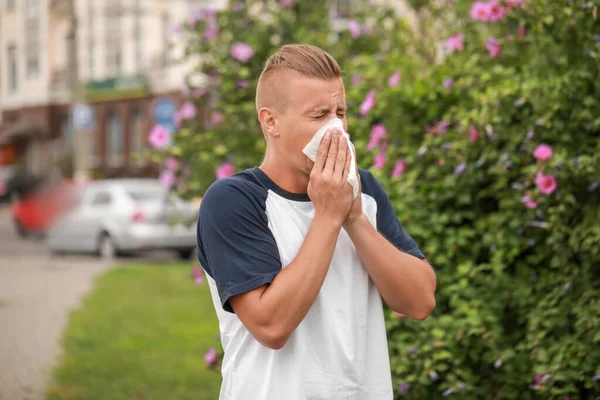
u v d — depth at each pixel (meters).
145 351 7.08
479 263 4.29
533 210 3.94
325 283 2.30
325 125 2.27
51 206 22.62
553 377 3.62
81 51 42.56
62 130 46.12
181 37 7.06
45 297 10.54
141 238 15.15
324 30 7.20
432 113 4.78
